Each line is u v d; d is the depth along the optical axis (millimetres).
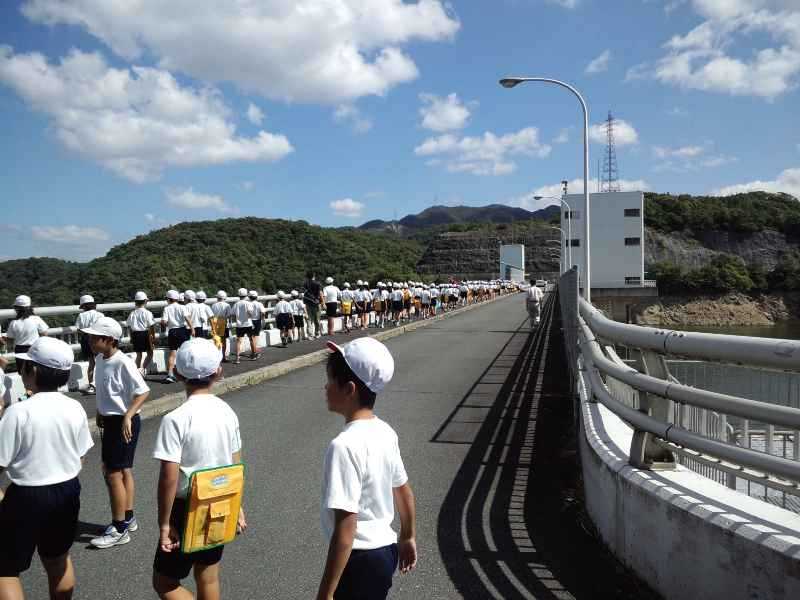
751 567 3123
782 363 3035
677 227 142125
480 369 14484
